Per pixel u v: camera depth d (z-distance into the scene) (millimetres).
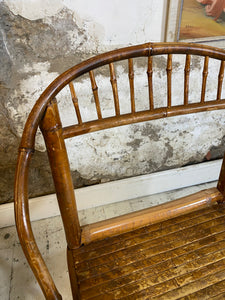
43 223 1181
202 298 512
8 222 1154
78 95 875
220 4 776
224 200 716
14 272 998
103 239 642
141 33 807
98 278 556
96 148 1048
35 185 1103
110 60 505
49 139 495
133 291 529
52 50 777
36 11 701
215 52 549
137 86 908
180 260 579
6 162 986
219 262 573
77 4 715
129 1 737
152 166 1207
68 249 638
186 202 691
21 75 796
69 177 549
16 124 893
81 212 1224
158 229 652
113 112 953
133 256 594
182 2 747
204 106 614
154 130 1063
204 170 1272
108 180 1195
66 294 921
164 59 868
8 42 733
